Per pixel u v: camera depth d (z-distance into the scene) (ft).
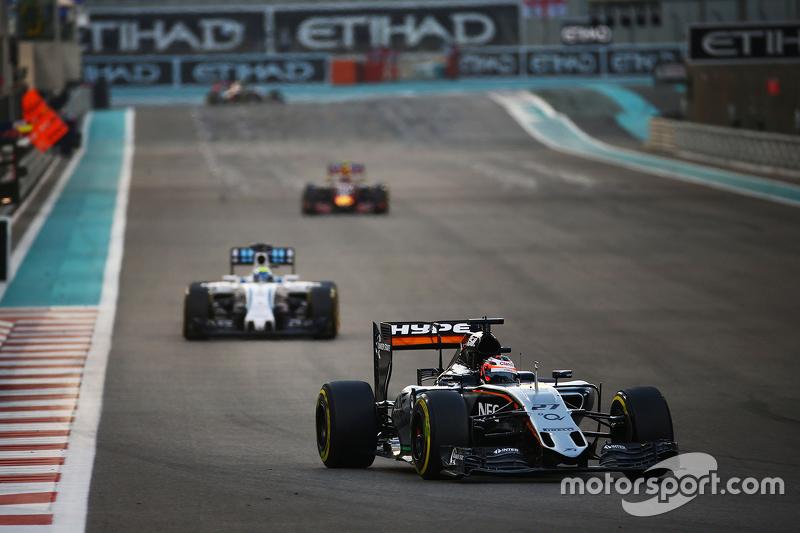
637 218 413.18
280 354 208.44
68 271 311.88
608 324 236.63
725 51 614.75
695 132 647.15
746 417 153.69
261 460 128.16
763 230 379.35
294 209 449.06
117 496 108.06
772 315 246.27
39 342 221.25
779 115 633.20
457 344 127.34
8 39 479.00
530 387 109.60
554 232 382.01
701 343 215.92
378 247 352.69
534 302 264.11
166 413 160.15
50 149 628.69
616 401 110.32
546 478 111.65
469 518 91.76
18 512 101.65
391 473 118.93
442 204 460.14
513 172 580.71
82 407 164.55
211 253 341.82
